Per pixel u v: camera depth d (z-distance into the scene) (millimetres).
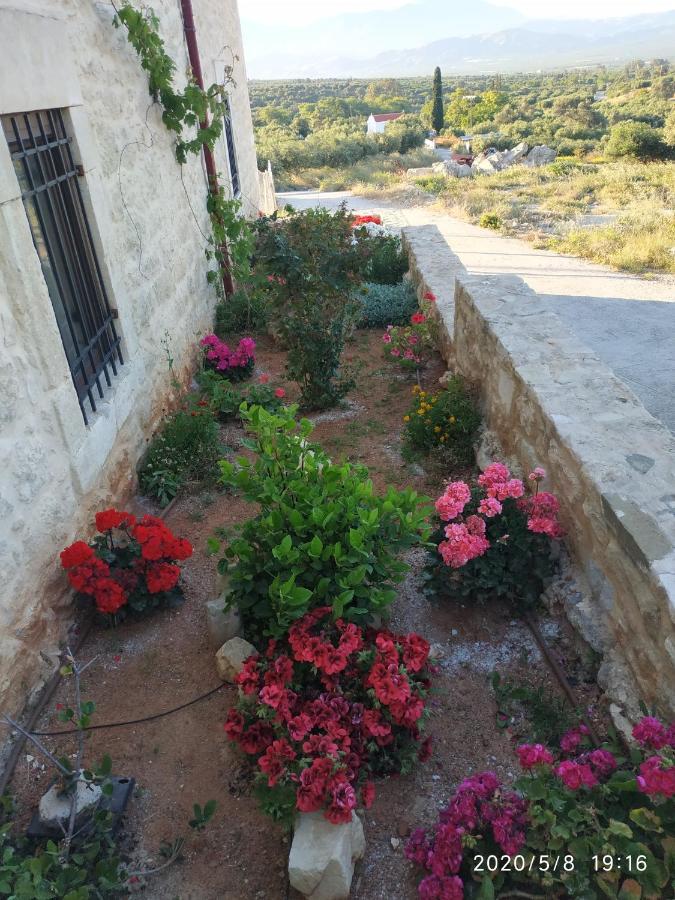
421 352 6359
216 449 4766
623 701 2621
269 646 2686
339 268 5680
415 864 2252
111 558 3232
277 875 2234
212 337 6363
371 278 8977
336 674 2488
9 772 2574
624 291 9070
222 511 4293
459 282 5449
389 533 2891
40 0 3277
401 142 33031
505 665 3053
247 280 7496
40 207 3238
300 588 2564
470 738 2705
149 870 2223
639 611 2561
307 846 2111
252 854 2303
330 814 2100
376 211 16469
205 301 7082
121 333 4254
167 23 5945
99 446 3650
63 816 2254
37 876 1934
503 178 19750
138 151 4883
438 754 2639
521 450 3961
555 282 9672
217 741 2715
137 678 3029
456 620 3318
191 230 6508
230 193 9219
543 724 2703
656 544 2484
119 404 4062
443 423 4758
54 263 3357
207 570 3746
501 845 1939
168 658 3135
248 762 2605
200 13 7781
